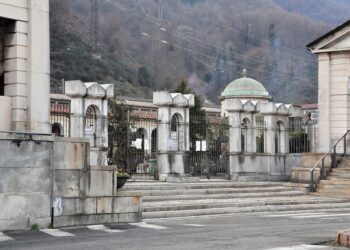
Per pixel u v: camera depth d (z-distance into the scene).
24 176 16.17
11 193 15.89
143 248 12.45
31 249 12.41
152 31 102.50
